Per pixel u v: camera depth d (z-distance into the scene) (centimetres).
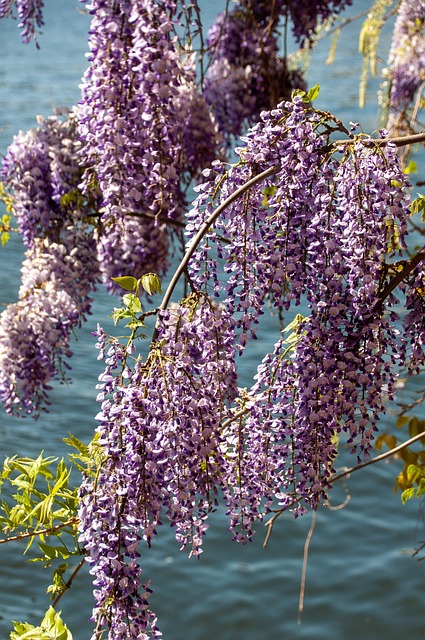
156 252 474
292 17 644
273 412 266
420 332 272
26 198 502
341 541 934
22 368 468
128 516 249
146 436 248
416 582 879
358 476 1017
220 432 269
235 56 637
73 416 1122
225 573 888
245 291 261
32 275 495
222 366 261
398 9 667
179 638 819
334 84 2469
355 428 263
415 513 973
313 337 259
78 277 500
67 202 493
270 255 262
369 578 887
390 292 266
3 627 791
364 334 261
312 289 259
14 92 2397
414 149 661
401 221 258
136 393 247
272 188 348
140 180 356
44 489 951
